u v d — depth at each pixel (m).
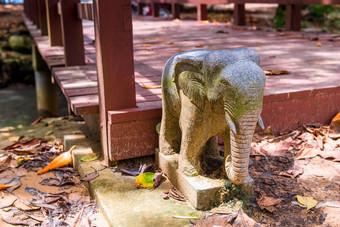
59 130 4.65
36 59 7.34
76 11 4.35
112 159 2.90
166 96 2.61
